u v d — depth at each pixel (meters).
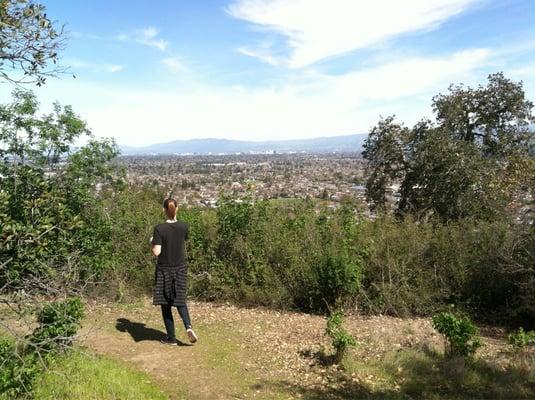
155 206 10.97
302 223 9.52
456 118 18.80
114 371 5.32
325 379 5.61
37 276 4.98
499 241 8.75
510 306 8.59
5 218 4.26
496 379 5.69
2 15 4.43
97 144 9.41
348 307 8.58
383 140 19.66
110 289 8.81
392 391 5.34
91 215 9.19
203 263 9.46
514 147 18.42
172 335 6.58
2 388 4.25
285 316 8.24
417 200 18.08
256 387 5.36
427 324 7.80
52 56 4.83
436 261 9.02
